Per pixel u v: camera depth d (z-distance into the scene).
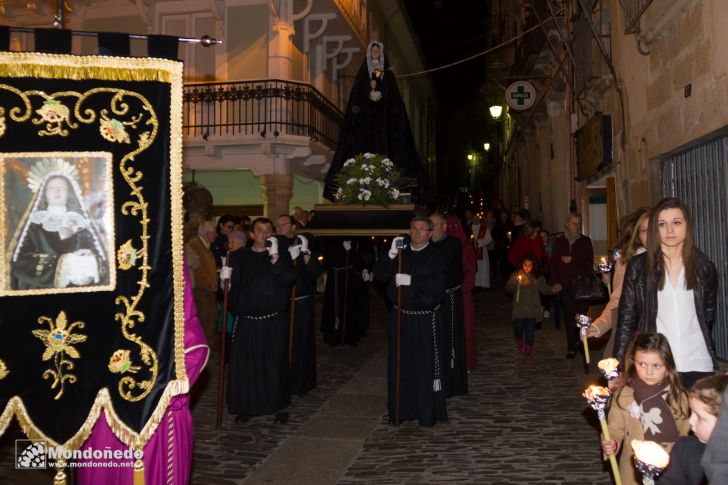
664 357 3.34
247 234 9.77
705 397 2.57
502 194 37.56
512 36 25.53
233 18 15.16
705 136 7.01
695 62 7.21
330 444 5.65
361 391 7.57
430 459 5.23
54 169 3.31
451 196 52.97
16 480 4.86
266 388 6.14
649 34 8.55
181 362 3.44
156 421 3.38
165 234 3.46
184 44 15.28
